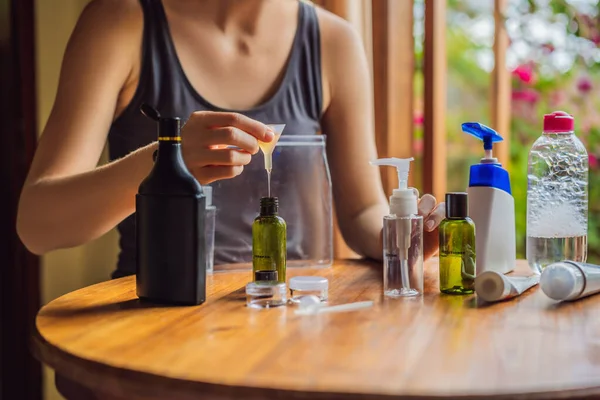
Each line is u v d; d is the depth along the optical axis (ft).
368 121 4.87
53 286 6.28
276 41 4.65
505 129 5.65
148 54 4.35
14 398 6.25
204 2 4.55
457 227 3.20
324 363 2.12
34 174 3.81
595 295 3.17
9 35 6.07
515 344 2.34
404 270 3.18
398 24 5.75
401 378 1.98
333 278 3.63
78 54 4.13
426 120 5.51
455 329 2.54
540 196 3.66
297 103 4.69
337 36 4.83
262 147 3.31
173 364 2.12
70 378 2.23
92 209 3.46
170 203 2.91
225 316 2.76
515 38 6.09
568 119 3.59
